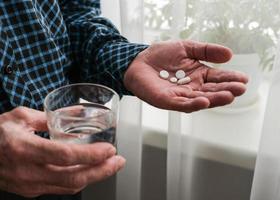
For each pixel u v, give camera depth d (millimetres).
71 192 413
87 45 583
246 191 714
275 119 562
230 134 683
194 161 717
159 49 527
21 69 499
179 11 603
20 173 387
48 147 362
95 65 581
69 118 391
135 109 705
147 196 854
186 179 733
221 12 603
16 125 405
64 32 557
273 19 594
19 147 373
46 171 384
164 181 809
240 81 481
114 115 405
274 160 593
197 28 618
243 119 699
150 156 787
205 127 689
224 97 442
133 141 740
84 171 381
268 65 641
